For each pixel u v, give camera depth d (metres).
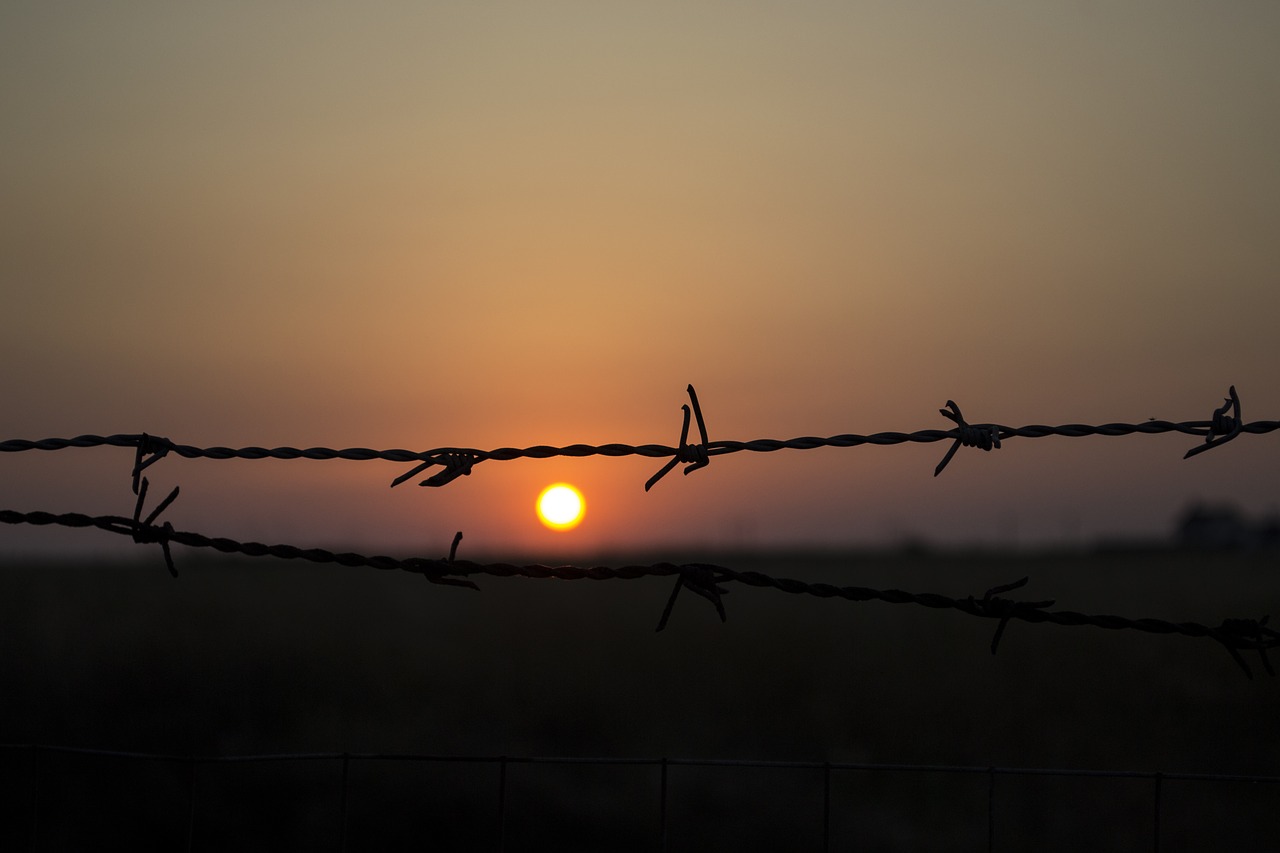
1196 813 7.50
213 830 6.34
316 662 11.46
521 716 9.68
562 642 14.32
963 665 12.46
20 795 6.64
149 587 20.25
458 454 2.71
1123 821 7.35
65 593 18.28
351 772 7.32
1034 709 10.31
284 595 19.45
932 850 6.74
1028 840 7.02
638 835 6.69
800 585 2.58
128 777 6.97
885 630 15.27
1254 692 10.45
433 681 11.07
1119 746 9.08
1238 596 20.97
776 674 12.05
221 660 11.07
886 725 9.80
